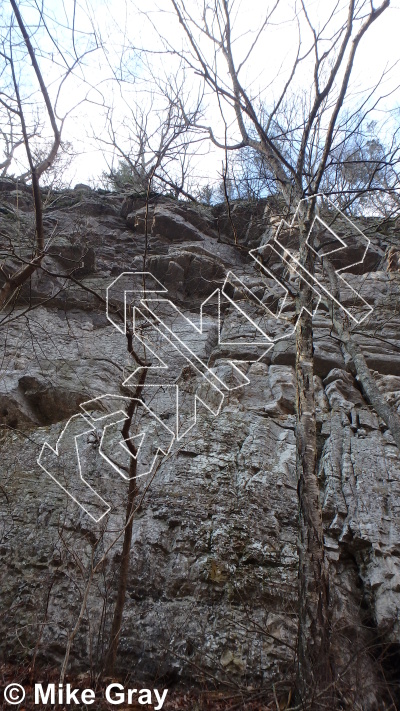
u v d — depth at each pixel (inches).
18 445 339.9
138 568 275.7
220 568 276.7
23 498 305.4
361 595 278.4
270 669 241.9
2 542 284.4
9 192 571.5
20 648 246.1
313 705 186.5
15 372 394.6
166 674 241.3
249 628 254.5
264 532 295.1
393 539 293.1
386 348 439.8
